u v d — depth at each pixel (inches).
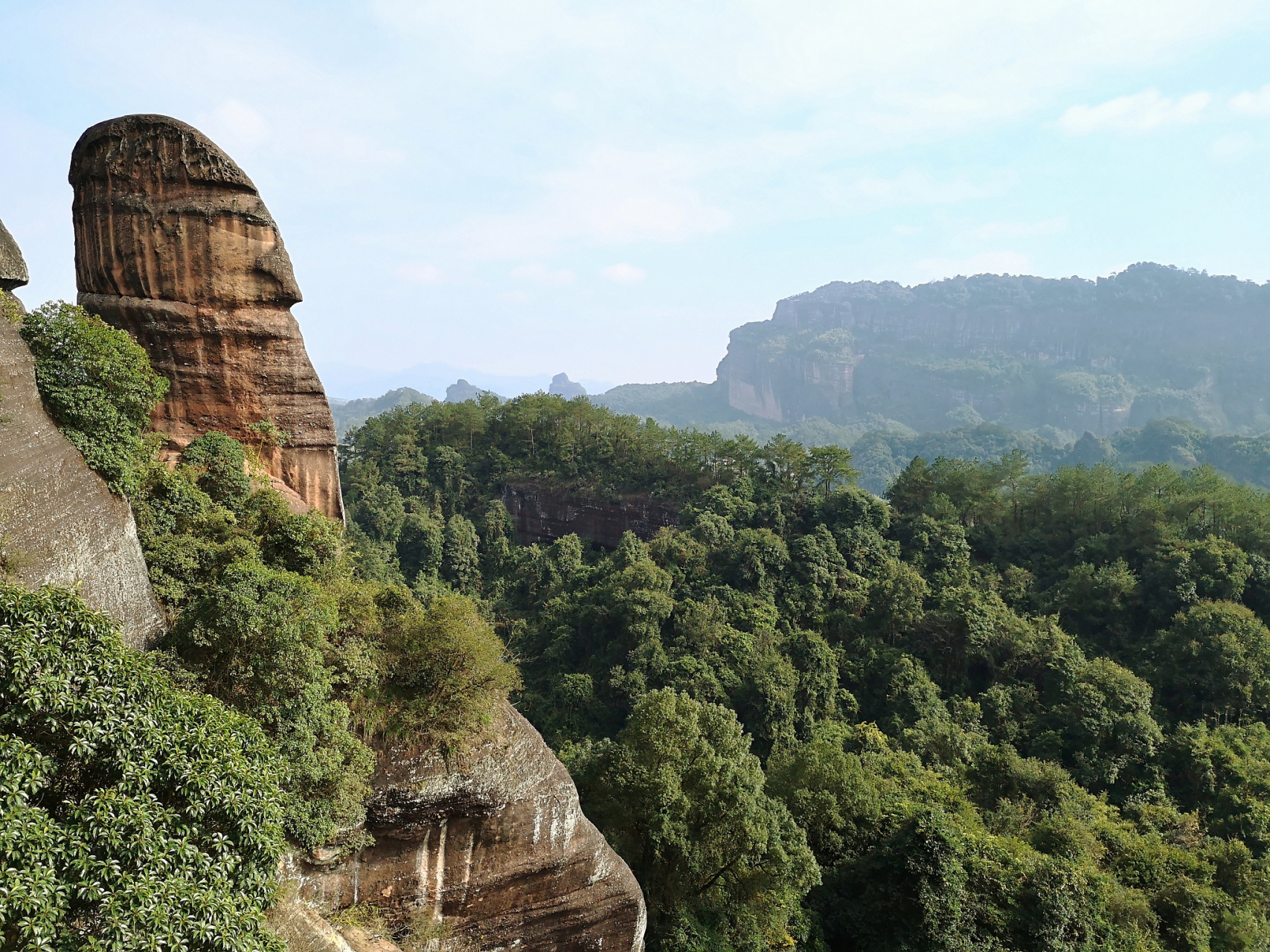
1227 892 1295.5
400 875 687.1
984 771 1638.8
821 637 2327.8
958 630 2261.3
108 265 962.1
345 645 703.1
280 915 573.0
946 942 1016.2
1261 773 1652.3
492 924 745.0
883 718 2124.8
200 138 964.0
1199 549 2332.7
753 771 1092.5
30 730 401.4
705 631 2281.0
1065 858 1206.3
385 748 673.0
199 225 970.7
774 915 1061.8
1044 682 2118.6
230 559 779.4
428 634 711.1
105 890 366.3
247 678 592.7
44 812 366.9
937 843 1077.8
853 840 1273.4
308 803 601.6
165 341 979.9
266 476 997.2
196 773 427.2
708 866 1043.3
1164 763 1782.7
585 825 782.5
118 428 700.0
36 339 665.0
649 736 1048.2
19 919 338.0
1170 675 2047.2
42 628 416.8
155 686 449.1
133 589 679.7
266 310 1019.9
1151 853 1331.2
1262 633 1993.1
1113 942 1080.2
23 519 559.2
